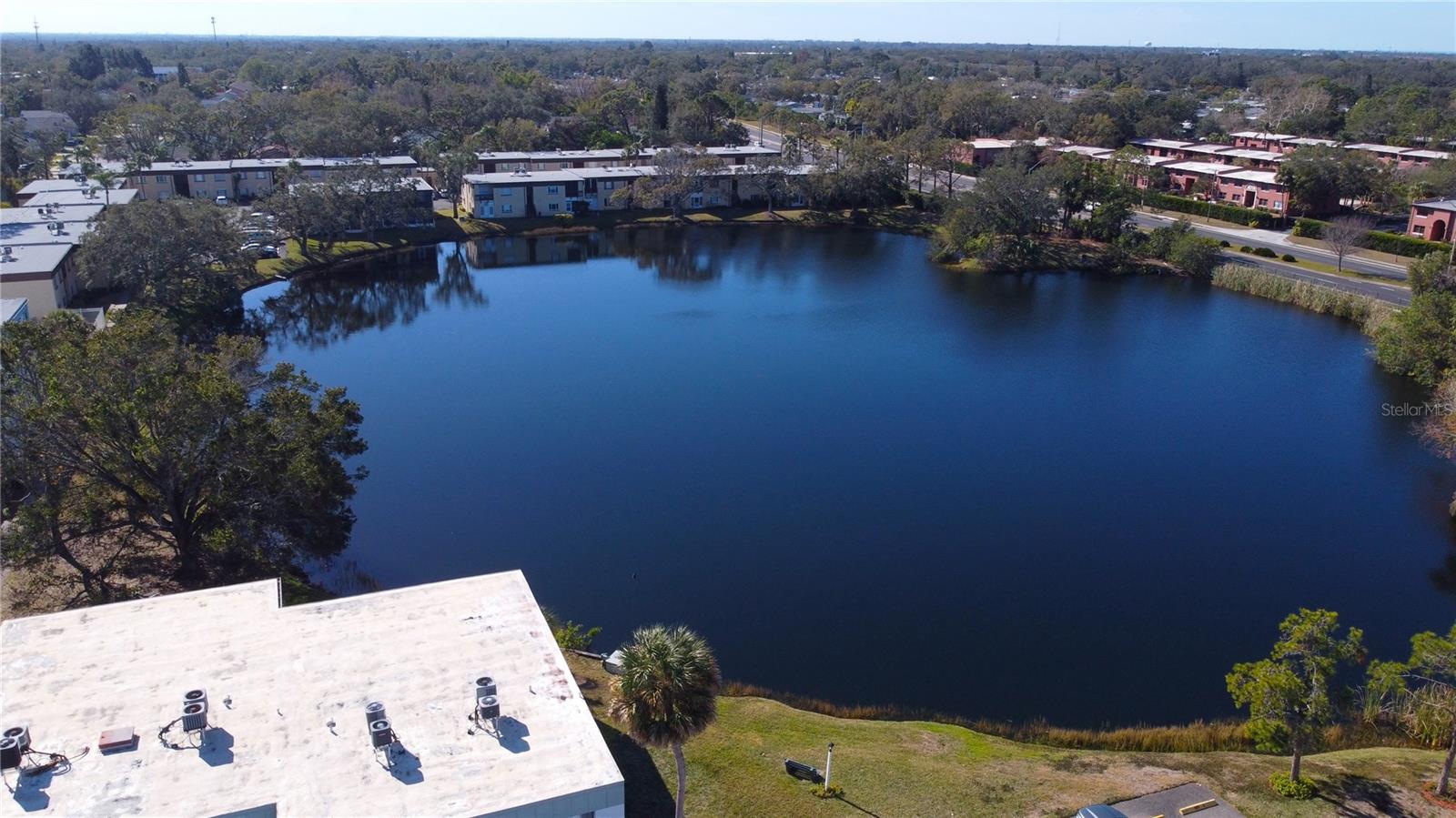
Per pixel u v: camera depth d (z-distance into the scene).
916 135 171.75
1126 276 128.50
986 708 44.91
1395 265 122.25
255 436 49.94
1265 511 64.94
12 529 45.62
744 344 100.31
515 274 128.50
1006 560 58.44
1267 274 117.31
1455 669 36.44
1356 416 81.50
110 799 26.67
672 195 155.50
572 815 27.77
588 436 76.81
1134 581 56.25
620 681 29.69
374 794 27.17
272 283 117.69
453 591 38.00
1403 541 60.97
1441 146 183.38
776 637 50.50
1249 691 35.38
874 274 129.62
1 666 32.38
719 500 65.94
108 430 46.81
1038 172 136.38
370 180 135.62
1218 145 196.62
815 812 34.66
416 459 72.06
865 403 84.38
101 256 92.19
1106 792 36.12
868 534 61.44
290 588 51.78
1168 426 79.50
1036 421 80.44
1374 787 36.09
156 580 51.09
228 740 29.17
